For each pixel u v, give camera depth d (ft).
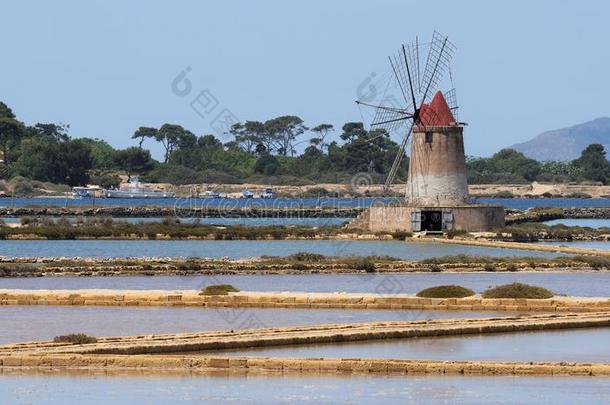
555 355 523.70
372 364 486.38
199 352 522.88
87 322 617.62
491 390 453.58
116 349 511.40
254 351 526.57
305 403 432.25
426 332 573.33
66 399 435.94
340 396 443.32
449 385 463.01
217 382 465.88
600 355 524.93
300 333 558.97
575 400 437.58
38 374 477.77
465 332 582.35
